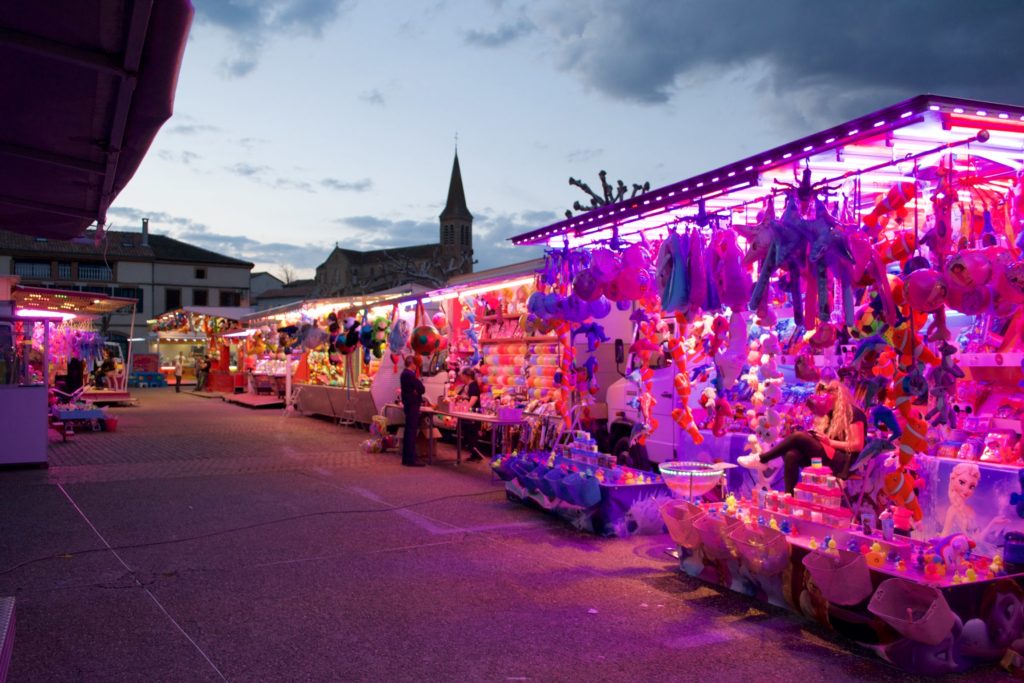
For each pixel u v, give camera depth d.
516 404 12.27
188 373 44.88
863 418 6.29
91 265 54.12
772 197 5.13
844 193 5.54
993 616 4.13
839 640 4.52
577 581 5.70
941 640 3.94
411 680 3.93
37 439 11.34
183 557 6.34
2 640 3.08
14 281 14.91
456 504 8.63
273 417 20.80
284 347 20.48
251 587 5.52
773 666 4.12
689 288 5.82
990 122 4.08
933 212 5.16
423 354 12.34
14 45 2.43
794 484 6.39
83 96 2.93
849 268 4.69
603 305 7.89
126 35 2.39
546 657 4.24
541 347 12.47
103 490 9.49
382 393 15.69
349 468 11.46
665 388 8.95
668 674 4.02
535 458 8.73
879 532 4.78
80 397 21.05
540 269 10.91
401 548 6.66
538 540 6.97
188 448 13.88
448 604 5.16
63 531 7.26
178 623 4.76
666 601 5.23
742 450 7.52
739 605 5.15
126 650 4.31
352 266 81.19
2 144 3.53
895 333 4.86
